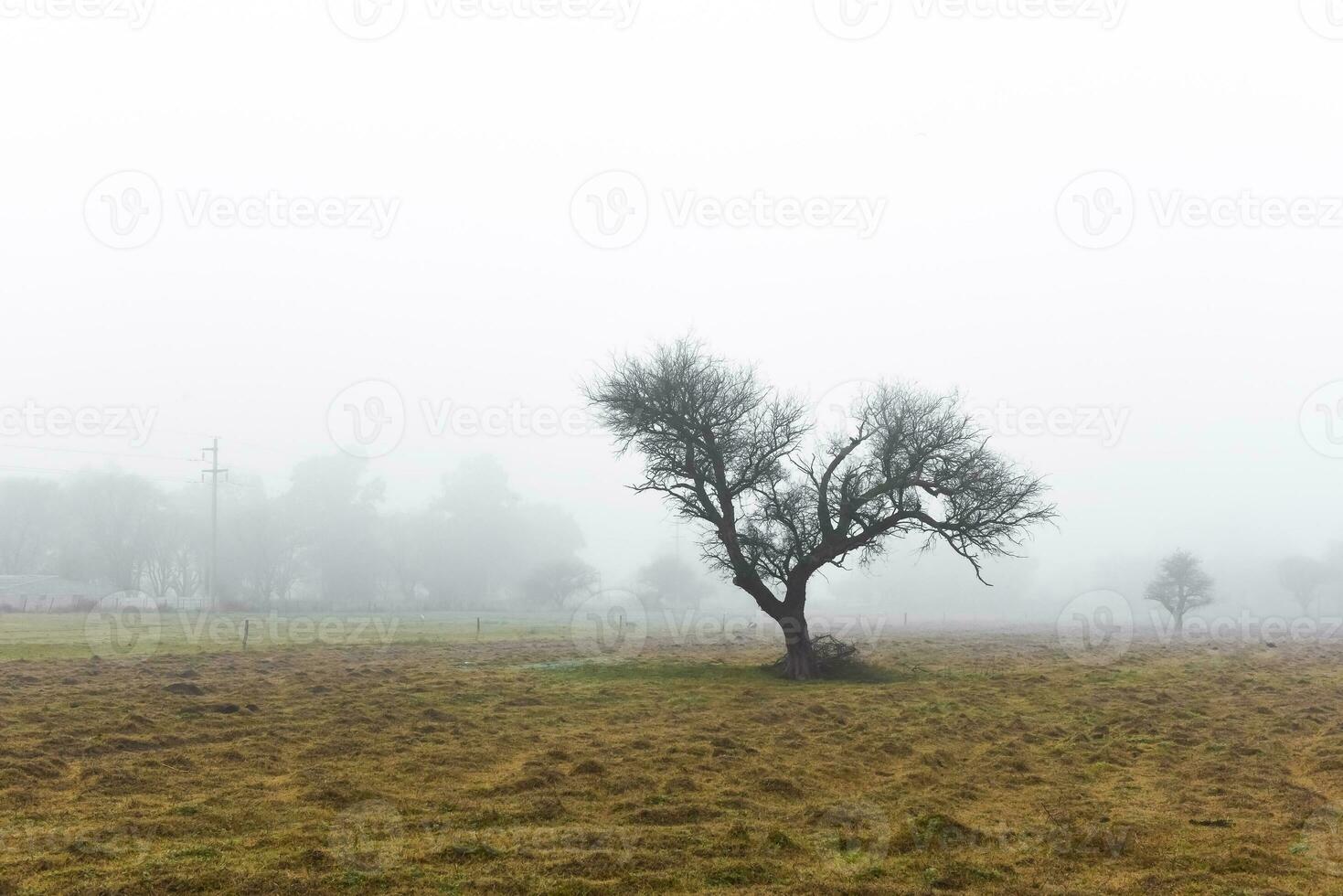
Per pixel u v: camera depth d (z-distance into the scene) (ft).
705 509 130.93
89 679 105.60
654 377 130.82
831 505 129.39
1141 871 44.52
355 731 74.18
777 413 132.26
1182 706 95.81
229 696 93.20
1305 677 124.36
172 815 49.98
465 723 79.92
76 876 40.29
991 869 44.27
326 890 39.52
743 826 50.52
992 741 78.28
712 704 95.66
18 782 56.24
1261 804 57.06
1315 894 40.81
